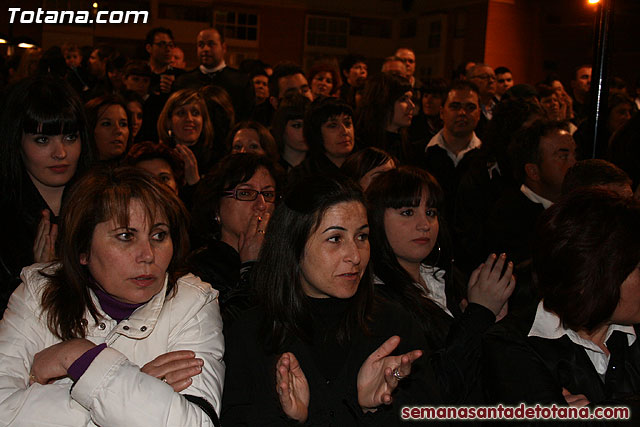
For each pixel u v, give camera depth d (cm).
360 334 191
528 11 1352
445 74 1459
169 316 181
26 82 232
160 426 157
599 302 169
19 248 227
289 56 1538
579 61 1348
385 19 1611
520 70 1362
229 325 209
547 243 176
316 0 1541
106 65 740
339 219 183
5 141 229
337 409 179
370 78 480
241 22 1482
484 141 431
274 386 183
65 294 175
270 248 192
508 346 183
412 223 238
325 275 183
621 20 1066
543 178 358
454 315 256
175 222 182
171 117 458
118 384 158
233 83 625
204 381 174
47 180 232
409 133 647
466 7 1391
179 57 820
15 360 169
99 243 172
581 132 516
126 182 175
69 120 231
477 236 396
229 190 271
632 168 400
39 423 160
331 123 405
